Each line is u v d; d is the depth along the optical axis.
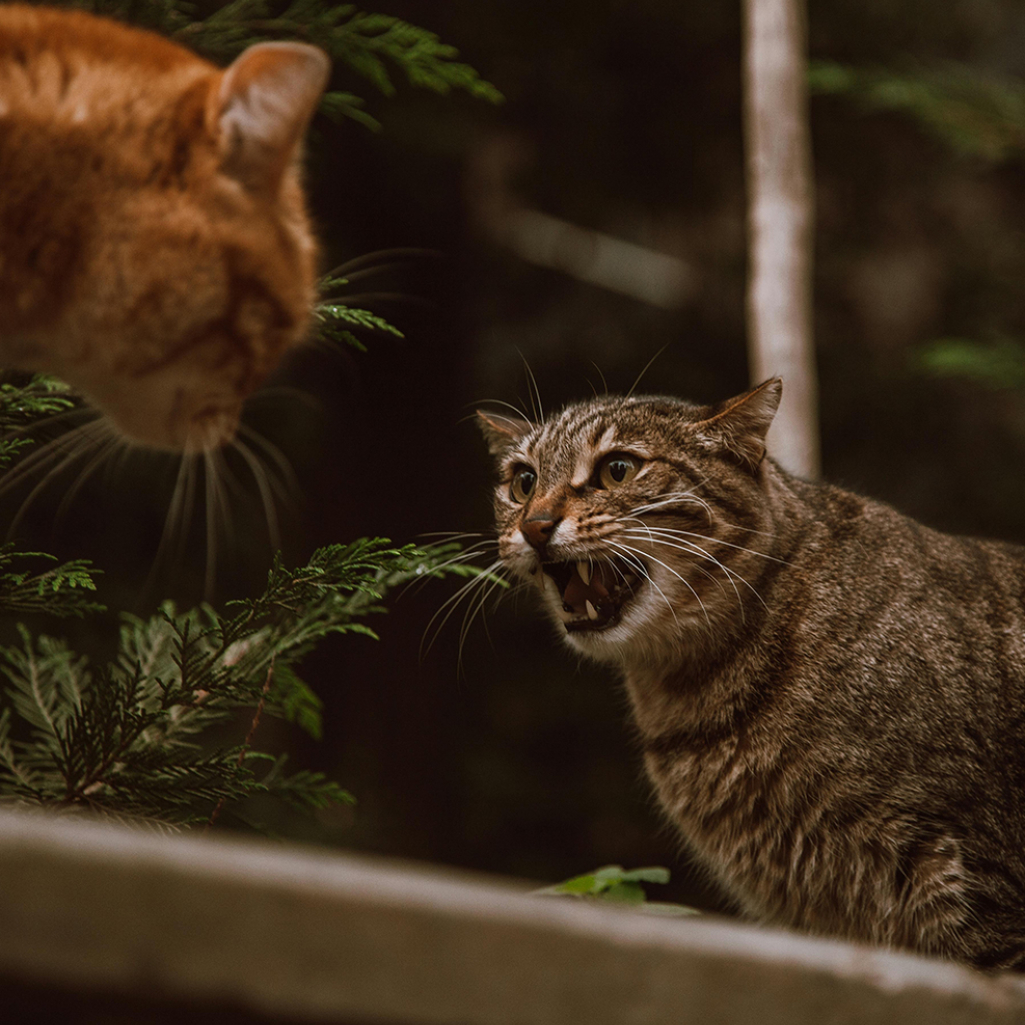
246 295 2.39
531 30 8.22
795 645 2.92
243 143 2.37
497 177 9.85
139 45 2.48
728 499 3.04
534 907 1.30
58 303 2.25
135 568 7.34
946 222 10.62
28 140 2.17
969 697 2.79
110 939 1.09
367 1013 1.19
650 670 3.16
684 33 8.80
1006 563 3.17
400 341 8.16
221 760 2.57
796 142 4.83
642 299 10.25
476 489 8.71
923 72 6.80
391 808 7.86
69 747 2.50
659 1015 1.35
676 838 3.42
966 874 2.63
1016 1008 1.66
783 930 2.96
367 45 3.48
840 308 10.34
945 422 9.69
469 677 9.30
